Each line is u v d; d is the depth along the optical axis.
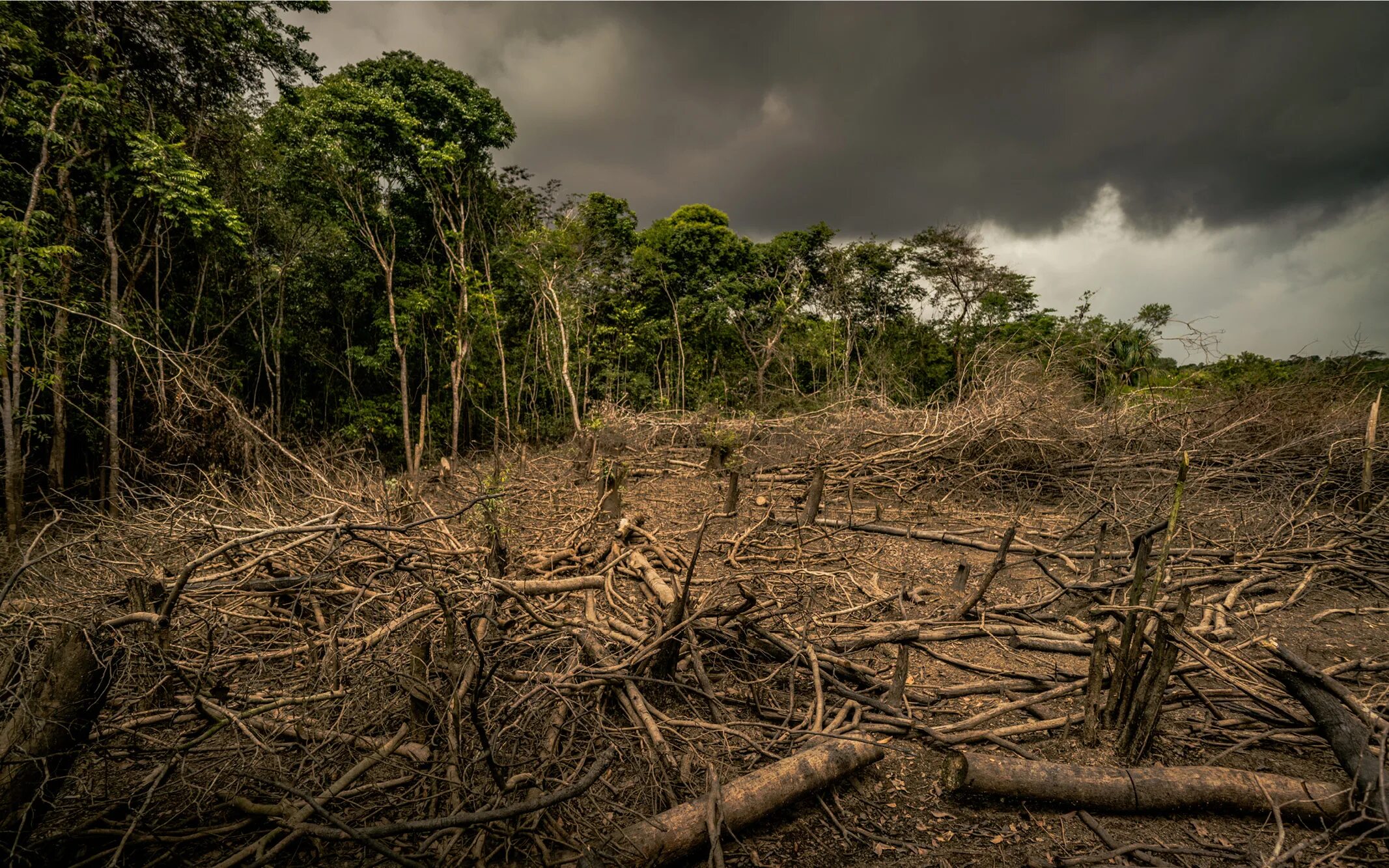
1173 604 6.02
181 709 3.38
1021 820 3.28
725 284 33.50
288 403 21.98
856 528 8.99
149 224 13.16
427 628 3.63
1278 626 5.70
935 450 11.48
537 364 28.41
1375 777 2.96
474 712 2.81
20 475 9.55
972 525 9.30
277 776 3.19
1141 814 3.27
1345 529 7.68
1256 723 3.99
